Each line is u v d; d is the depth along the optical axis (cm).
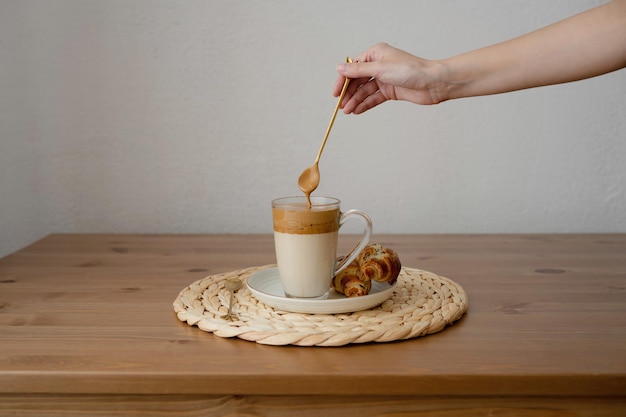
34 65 148
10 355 85
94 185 152
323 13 146
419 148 151
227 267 122
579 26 94
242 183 152
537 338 90
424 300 101
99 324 95
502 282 113
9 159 151
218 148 151
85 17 146
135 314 99
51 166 152
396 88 109
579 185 152
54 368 82
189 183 152
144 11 146
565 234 151
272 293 102
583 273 118
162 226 154
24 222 153
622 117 149
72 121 150
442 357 85
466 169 151
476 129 150
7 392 82
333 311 94
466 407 83
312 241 96
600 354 85
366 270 98
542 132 150
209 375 81
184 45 147
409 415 83
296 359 85
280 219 97
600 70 95
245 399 83
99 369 82
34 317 97
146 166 152
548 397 82
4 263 125
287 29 146
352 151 150
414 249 136
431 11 146
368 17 146
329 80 148
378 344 89
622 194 152
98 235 150
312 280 97
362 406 83
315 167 101
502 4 146
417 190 152
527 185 152
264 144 150
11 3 146
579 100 149
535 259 128
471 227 154
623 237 147
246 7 146
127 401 83
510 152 151
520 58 97
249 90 149
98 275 117
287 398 83
